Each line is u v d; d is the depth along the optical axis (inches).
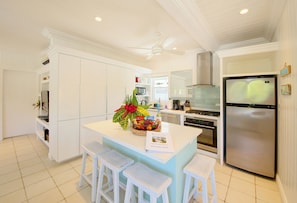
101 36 111.3
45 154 116.0
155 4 72.0
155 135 56.1
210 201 59.7
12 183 79.1
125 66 145.6
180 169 54.8
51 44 104.0
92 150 69.0
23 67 160.1
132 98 68.3
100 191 62.7
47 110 127.3
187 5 65.2
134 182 47.1
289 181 61.1
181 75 158.7
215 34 99.9
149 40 119.4
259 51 86.3
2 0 68.8
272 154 82.2
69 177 85.4
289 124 61.7
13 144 137.6
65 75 99.9
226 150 99.3
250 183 80.8
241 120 91.6
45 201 66.6
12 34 107.7
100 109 123.1
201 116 116.8
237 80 92.5
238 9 71.4
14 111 160.7
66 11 78.3
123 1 69.8
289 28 59.8
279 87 79.1
